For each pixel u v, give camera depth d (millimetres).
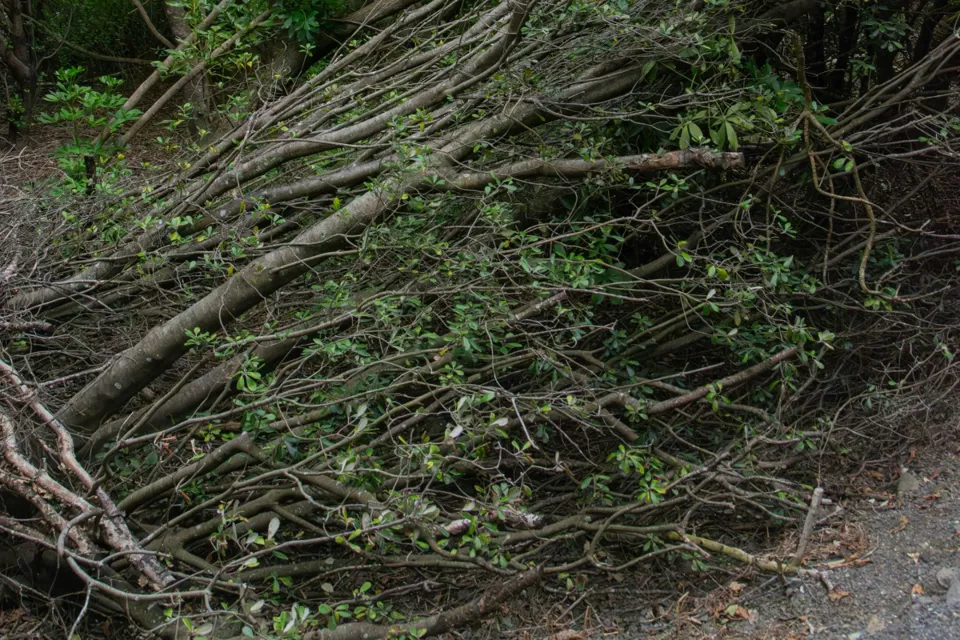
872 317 4664
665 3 4477
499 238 4352
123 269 4723
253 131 5250
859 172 5082
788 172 4844
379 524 2947
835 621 2973
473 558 3215
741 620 3125
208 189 4938
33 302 4480
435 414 3676
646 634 3182
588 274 3877
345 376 3623
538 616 3404
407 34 6410
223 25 6254
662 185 4004
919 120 4461
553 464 4102
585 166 4133
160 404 3500
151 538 3326
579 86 4441
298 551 3924
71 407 3912
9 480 3203
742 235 4125
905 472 3809
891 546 3320
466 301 3943
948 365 4133
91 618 3490
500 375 4148
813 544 3494
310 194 4766
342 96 5379
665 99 4547
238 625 3115
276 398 3338
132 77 11164
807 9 4699
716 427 4387
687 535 3365
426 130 4316
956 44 4488
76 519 3000
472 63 4695
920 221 4957
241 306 4004
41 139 9039
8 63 9000
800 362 4477
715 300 4059
